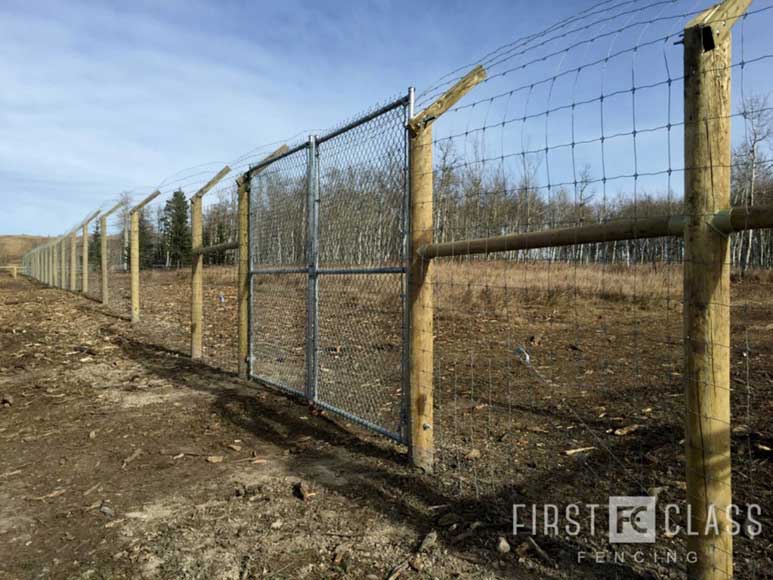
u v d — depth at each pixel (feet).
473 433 14.19
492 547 8.63
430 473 11.67
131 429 15.01
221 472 12.05
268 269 19.24
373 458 12.71
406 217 11.94
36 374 21.58
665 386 19.08
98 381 20.53
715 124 6.46
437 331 32.73
